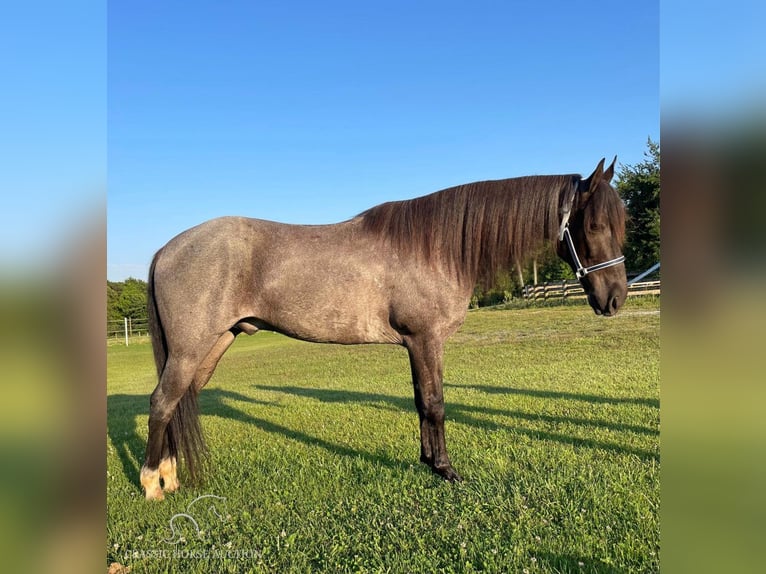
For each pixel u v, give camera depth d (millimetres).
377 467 3707
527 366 8070
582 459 3617
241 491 3395
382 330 3412
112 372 12047
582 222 3303
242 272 3287
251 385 8641
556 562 2381
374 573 2340
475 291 3625
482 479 3340
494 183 3498
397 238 3361
